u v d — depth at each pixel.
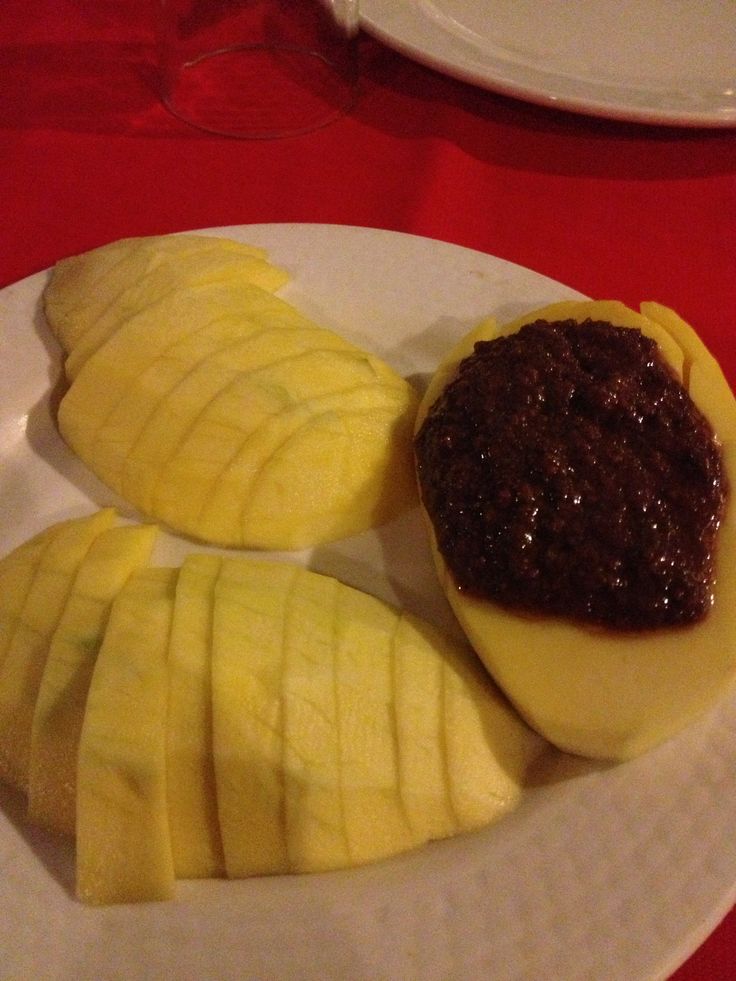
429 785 0.17
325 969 0.15
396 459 0.22
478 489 0.19
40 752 0.17
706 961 0.17
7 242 0.27
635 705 0.17
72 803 0.17
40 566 0.19
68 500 0.22
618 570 0.18
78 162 0.29
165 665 0.17
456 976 0.15
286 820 0.17
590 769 0.18
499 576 0.19
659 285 0.26
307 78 0.31
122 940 0.16
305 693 0.17
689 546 0.18
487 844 0.17
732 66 0.30
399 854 0.17
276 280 0.25
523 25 0.31
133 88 0.31
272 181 0.29
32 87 0.31
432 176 0.29
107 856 0.16
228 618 0.18
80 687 0.17
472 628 0.19
